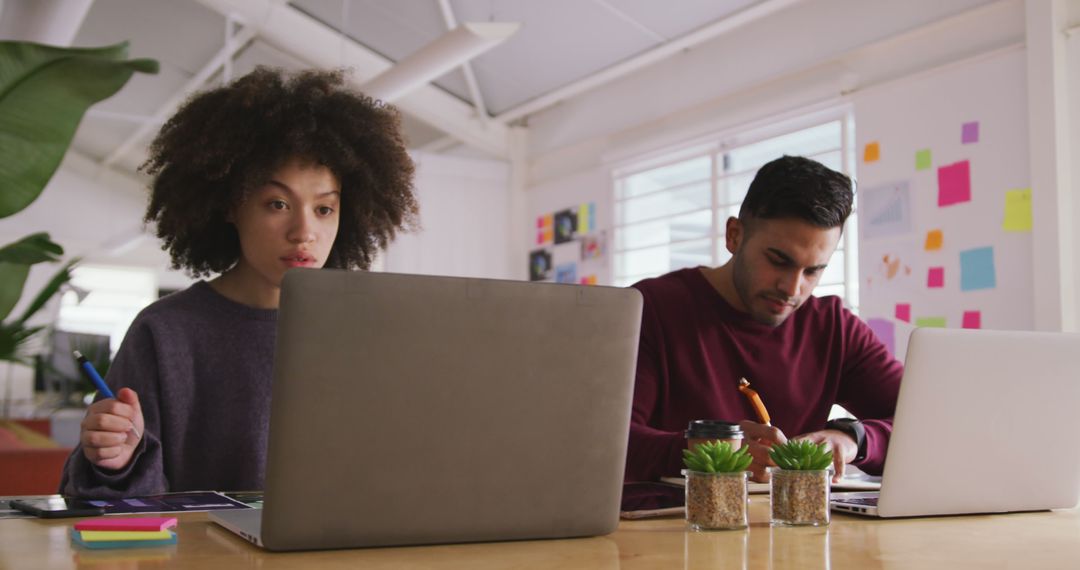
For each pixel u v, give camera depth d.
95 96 1.58
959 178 3.57
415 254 5.75
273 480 0.79
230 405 1.36
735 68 4.65
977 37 3.60
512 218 6.05
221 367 1.36
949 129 3.62
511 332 0.86
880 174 3.87
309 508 0.80
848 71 4.05
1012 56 3.43
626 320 0.92
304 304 0.78
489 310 0.85
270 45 5.63
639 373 1.60
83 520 0.93
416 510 0.84
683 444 1.29
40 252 1.86
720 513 0.98
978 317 3.47
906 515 1.12
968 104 3.56
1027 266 3.33
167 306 1.36
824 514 1.03
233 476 1.36
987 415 1.16
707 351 1.64
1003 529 1.05
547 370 0.88
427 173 5.84
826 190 1.50
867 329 1.78
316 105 1.42
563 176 5.79
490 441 0.86
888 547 0.90
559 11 4.73
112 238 8.77
